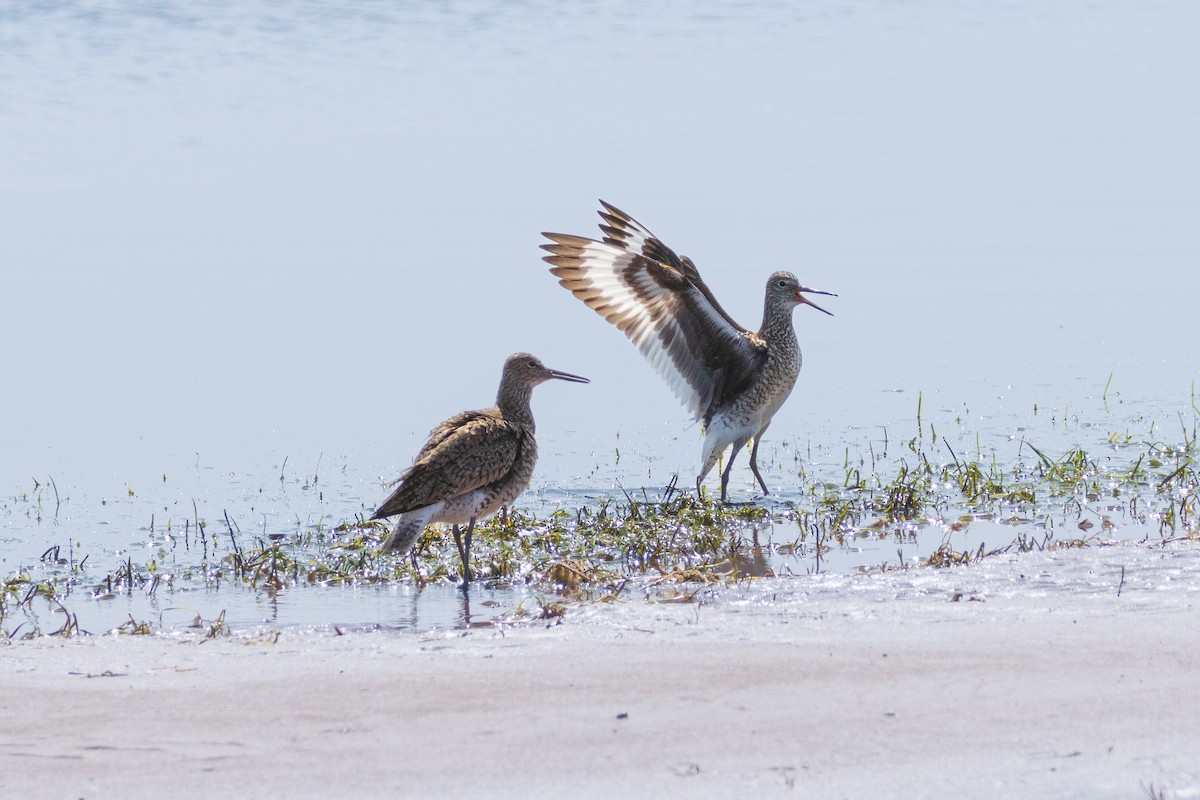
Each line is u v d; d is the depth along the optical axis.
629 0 56.12
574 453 16.78
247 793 6.92
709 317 15.38
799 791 6.75
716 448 15.46
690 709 7.88
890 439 16.89
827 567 12.53
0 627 11.20
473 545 13.44
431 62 43.16
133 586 12.39
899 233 25.56
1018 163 30.67
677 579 11.86
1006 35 48.09
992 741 7.30
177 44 45.62
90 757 7.40
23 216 26.77
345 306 22.06
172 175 29.89
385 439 17.11
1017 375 19.05
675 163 30.84
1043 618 9.62
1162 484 14.59
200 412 18.02
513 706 8.02
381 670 8.78
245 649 9.50
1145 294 22.25
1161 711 7.64
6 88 38.50
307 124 34.66
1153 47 45.19
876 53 44.81
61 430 17.44
